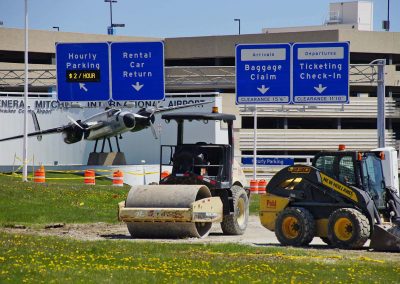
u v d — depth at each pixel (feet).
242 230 164.66
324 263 113.60
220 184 156.76
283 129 473.26
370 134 485.97
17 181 241.14
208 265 108.37
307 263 112.78
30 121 354.54
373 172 141.28
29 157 354.13
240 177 169.17
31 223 177.47
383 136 277.44
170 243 136.05
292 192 142.92
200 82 388.78
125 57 280.92
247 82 278.05
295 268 107.86
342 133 481.87
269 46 276.62
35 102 352.28
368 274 104.22
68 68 282.97
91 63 282.15
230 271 103.60
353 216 133.90
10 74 469.57
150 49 280.10
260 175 379.76
